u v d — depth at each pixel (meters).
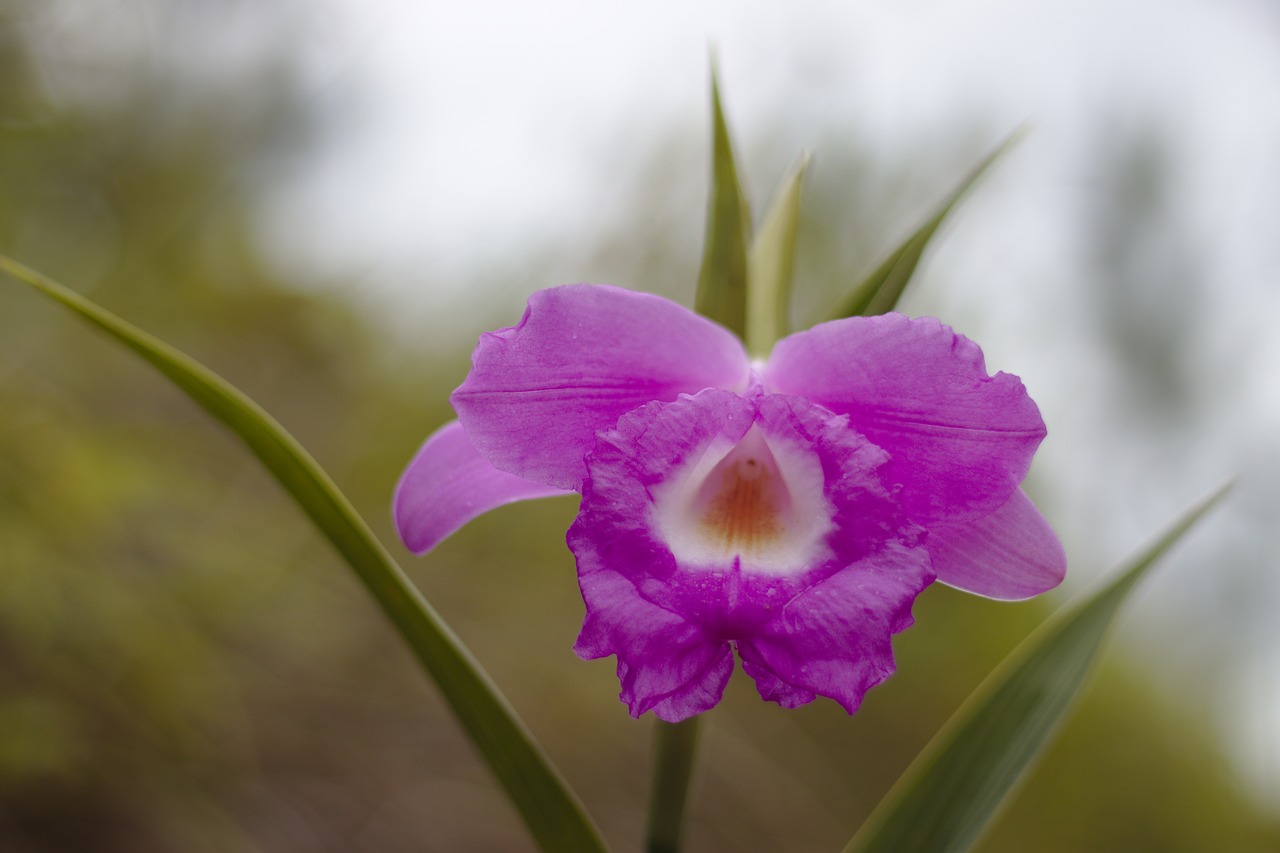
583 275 0.76
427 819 0.52
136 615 0.50
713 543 0.27
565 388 0.26
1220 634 0.73
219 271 0.78
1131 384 0.74
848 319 0.26
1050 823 0.66
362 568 0.26
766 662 0.25
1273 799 0.69
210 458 0.68
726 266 0.28
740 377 0.27
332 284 0.81
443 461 0.28
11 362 0.56
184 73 0.77
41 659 0.48
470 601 0.68
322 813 0.51
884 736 0.68
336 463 0.74
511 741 0.26
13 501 0.48
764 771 0.62
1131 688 0.70
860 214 0.71
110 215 0.71
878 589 0.26
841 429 0.26
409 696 0.60
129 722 0.49
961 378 0.26
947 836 0.27
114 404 0.65
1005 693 0.27
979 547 0.27
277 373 0.78
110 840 0.46
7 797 0.45
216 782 0.50
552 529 0.73
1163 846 0.66
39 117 0.64
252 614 0.60
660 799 0.28
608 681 0.66
